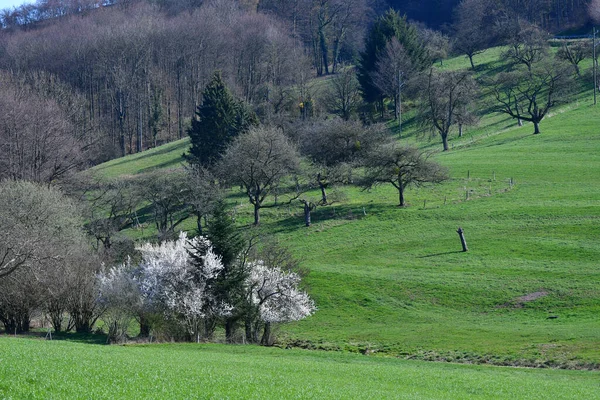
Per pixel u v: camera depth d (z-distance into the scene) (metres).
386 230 91.00
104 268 60.88
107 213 102.69
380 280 72.12
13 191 64.75
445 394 28.83
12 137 98.00
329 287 71.56
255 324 59.47
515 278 68.06
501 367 42.31
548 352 46.34
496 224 86.31
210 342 55.34
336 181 105.38
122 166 146.12
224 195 107.31
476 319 60.56
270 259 64.75
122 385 24.78
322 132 120.25
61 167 102.81
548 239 78.25
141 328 58.03
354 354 46.38
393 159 100.25
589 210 85.62
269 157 102.62
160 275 55.97
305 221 98.62
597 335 49.25
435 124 131.38
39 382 24.17
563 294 62.31
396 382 31.84
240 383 27.06
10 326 60.31
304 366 35.66
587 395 30.16
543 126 136.62
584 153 114.75
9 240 55.84
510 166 111.81
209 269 56.31
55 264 59.19
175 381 26.31
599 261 69.50
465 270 72.69
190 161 123.06
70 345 40.38
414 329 58.94
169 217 104.81
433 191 105.75
